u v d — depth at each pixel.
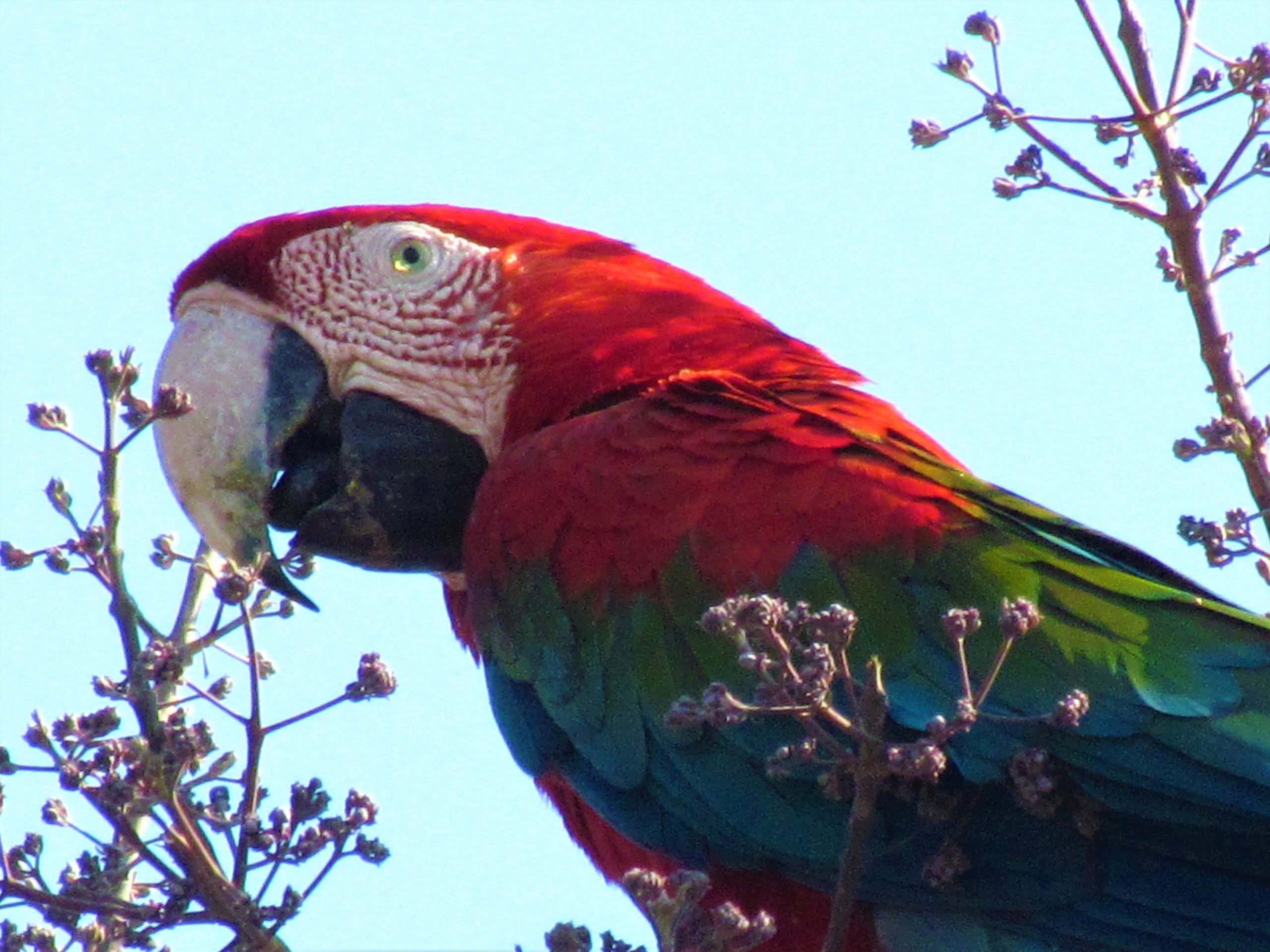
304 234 11.41
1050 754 7.99
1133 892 7.98
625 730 9.05
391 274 11.20
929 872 8.17
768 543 8.81
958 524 8.66
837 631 6.50
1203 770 7.79
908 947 8.45
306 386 11.20
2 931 7.83
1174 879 7.93
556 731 9.41
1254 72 9.04
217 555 10.27
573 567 9.28
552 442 9.68
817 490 8.89
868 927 8.64
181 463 11.05
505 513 9.59
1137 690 7.96
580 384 10.55
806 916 8.85
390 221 11.32
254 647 8.01
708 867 9.02
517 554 9.50
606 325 10.62
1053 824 8.09
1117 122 9.16
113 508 7.96
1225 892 7.86
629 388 10.43
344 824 7.86
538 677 9.36
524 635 9.43
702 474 9.12
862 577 8.59
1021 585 8.38
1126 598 8.29
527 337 10.81
